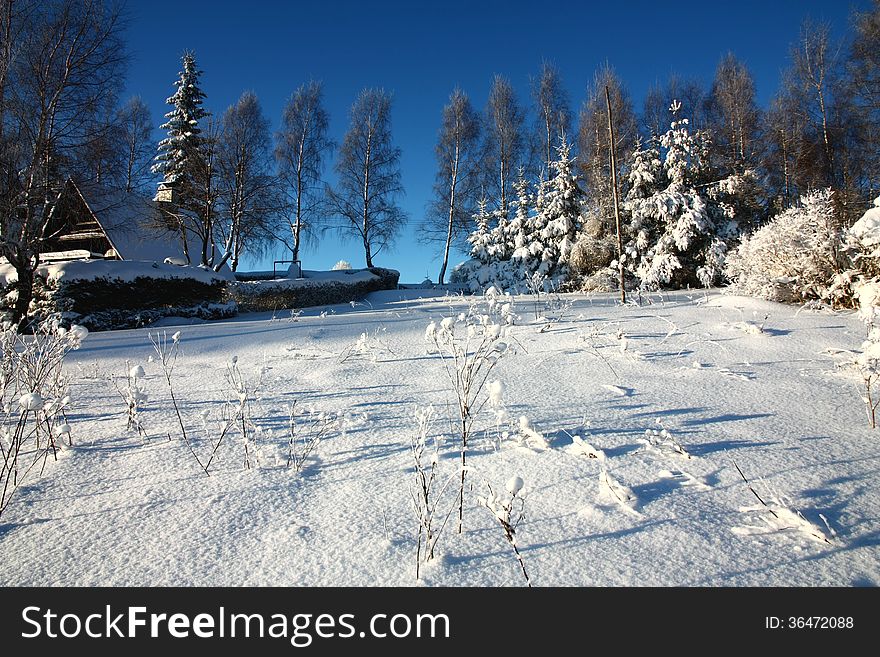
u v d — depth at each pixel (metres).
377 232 29.27
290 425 3.46
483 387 4.30
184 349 7.03
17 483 2.61
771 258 8.30
